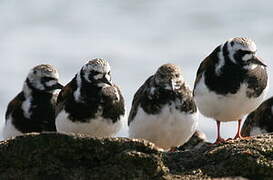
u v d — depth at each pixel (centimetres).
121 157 1192
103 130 1542
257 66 1525
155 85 1454
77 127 1538
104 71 1533
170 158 1274
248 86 1519
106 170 1192
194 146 1883
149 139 1490
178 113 1453
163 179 1202
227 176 1226
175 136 1480
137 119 1481
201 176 1223
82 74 1538
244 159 1228
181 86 1455
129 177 1186
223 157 1252
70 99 1538
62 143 1201
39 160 1202
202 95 1551
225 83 1520
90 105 1524
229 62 1525
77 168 1199
